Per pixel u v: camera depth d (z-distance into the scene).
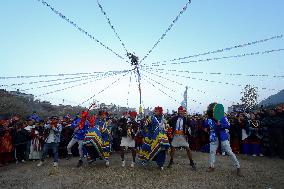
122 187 7.39
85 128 10.41
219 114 8.77
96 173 9.06
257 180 7.96
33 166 10.69
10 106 20.61
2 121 11.84
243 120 13.39
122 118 10.34
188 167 9.86
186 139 9.53
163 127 9.47
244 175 8.55
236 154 13.21
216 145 9.05
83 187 7.45
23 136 12.15
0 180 8.50
